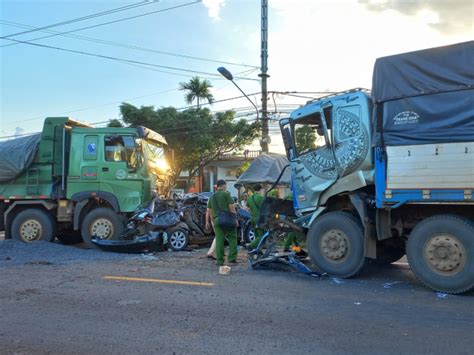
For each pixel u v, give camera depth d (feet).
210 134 99.76
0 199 38.55
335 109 24.98
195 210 38.55
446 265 20.36
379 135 22.38
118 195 36.76
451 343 13.87
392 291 21.06
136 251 34.27
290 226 27.68
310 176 26.20
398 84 21.90
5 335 14.89
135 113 98.17
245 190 53.31
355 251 23.75
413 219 22.82
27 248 33.76
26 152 37.63
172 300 19.24
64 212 37.65
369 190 24.36
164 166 43.37
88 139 37.47
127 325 15.85
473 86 19.85
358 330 15.20
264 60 68.90
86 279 23.63
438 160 20.59
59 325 15.90
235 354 13.14
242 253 34.76
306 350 13.39
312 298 19.61
